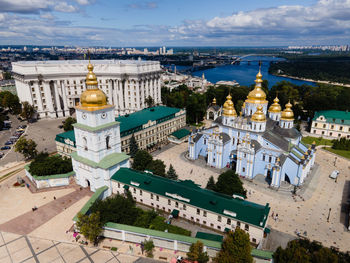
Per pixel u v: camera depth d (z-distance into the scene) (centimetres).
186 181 7594
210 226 6247
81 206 6731
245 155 9125
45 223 6153
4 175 9050
